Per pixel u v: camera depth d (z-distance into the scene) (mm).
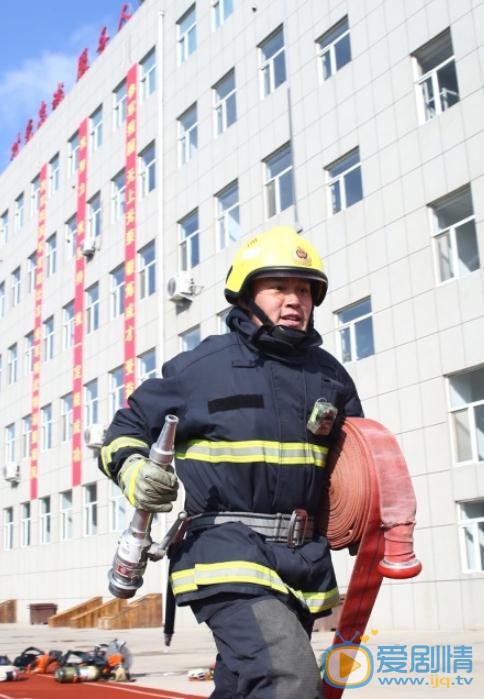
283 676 2240
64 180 31328
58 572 27094
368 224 16578
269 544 2545
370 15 17391
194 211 22875
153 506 2467
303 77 19188
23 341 33031
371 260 16375
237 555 2443
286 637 2299
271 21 20750
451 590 13594
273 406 2621
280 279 2752
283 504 2586
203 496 2592
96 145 29484
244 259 2785
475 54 14828
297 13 19750
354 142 17328
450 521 13844
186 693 6836
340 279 17078
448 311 14562
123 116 27750
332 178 18016
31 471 30156
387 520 2461
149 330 24000
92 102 29812
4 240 36562
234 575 2408
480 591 13117
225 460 2574
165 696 6648
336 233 17391
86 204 29109
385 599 14594
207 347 2742
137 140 26328
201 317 21656
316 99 18641
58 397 29172
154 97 25672
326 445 2676
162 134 24781
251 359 2680
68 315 29828
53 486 28391
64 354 29188
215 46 22938
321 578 2613
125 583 2576
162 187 24297
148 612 20078
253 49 21281
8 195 36656
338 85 18016
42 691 7195
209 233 21922
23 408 31969
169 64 25109
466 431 14062
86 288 28250
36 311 32062
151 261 24766
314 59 18938
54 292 30781
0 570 31516
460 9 15258
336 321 17109
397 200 16000
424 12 16078
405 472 2537
